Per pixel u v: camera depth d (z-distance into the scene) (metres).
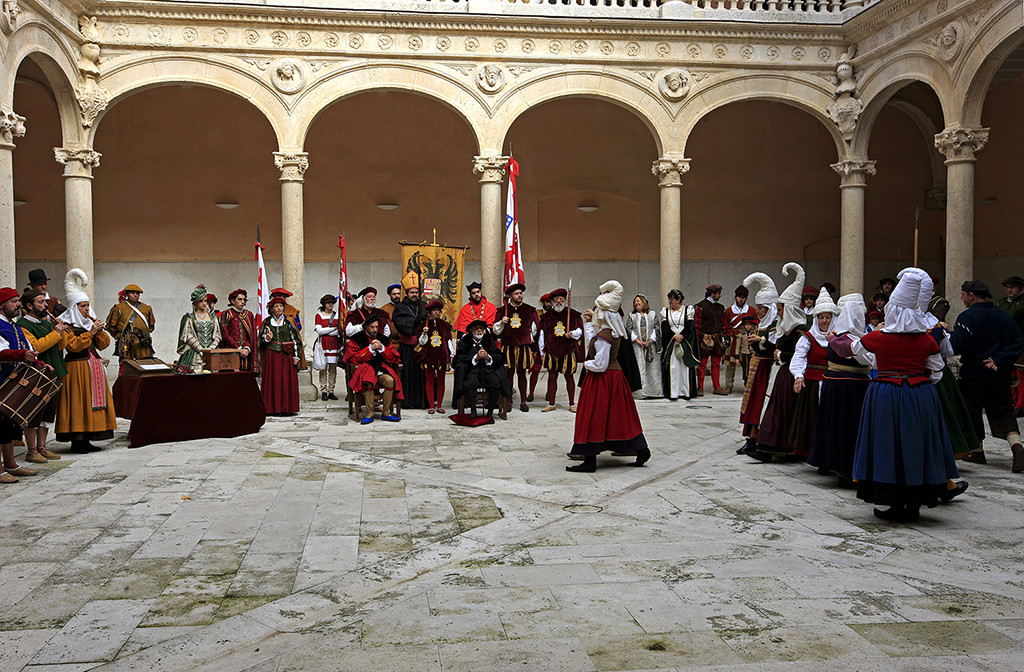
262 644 3.78
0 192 10.98
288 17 14.00
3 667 3.53
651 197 19.53
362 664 3.56
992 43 11.62
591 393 7.62
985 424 10.30
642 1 14.80
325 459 8.22
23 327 7.63
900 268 19.95
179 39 13.80
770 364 8.22
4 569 4.83
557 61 14.80
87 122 13.49
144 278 18.28
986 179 17.34
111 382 14.96
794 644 3.73
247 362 11.14
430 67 14.53
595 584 4.56
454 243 19.16
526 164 19.06
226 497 6.60
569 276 19.50
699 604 4.24
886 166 19.64
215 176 18.38
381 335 10.88
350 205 18.78
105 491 6.79
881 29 14.29
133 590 4.48
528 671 3.48
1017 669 3.46
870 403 5.72
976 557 5.02
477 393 11.45
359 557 5.07
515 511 6.20
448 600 4.33
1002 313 7.79
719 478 7.32
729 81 15.16
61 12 12.64
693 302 19.81
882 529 5.65
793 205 19.97
